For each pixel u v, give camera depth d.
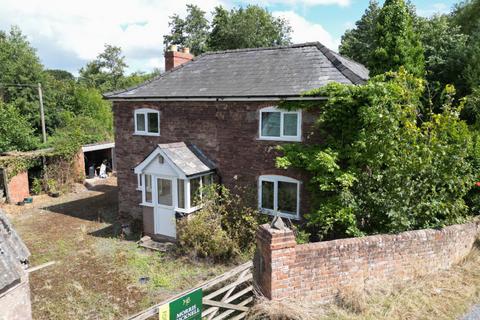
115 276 11.33
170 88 15.83
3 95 34.97
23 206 20.11
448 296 8.27
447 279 9.10
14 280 6.47
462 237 10.22
